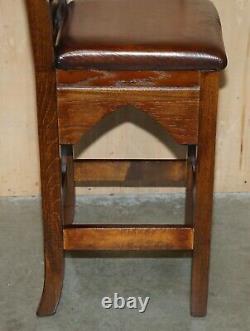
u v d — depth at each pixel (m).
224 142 2.00
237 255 1.80
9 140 1.98
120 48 1.29
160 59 1.29
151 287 1.68
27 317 1.58
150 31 1.35
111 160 1.81
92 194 2.05
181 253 1.80
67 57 1.29
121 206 2.03
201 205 1.44
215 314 1.58
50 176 1.43
